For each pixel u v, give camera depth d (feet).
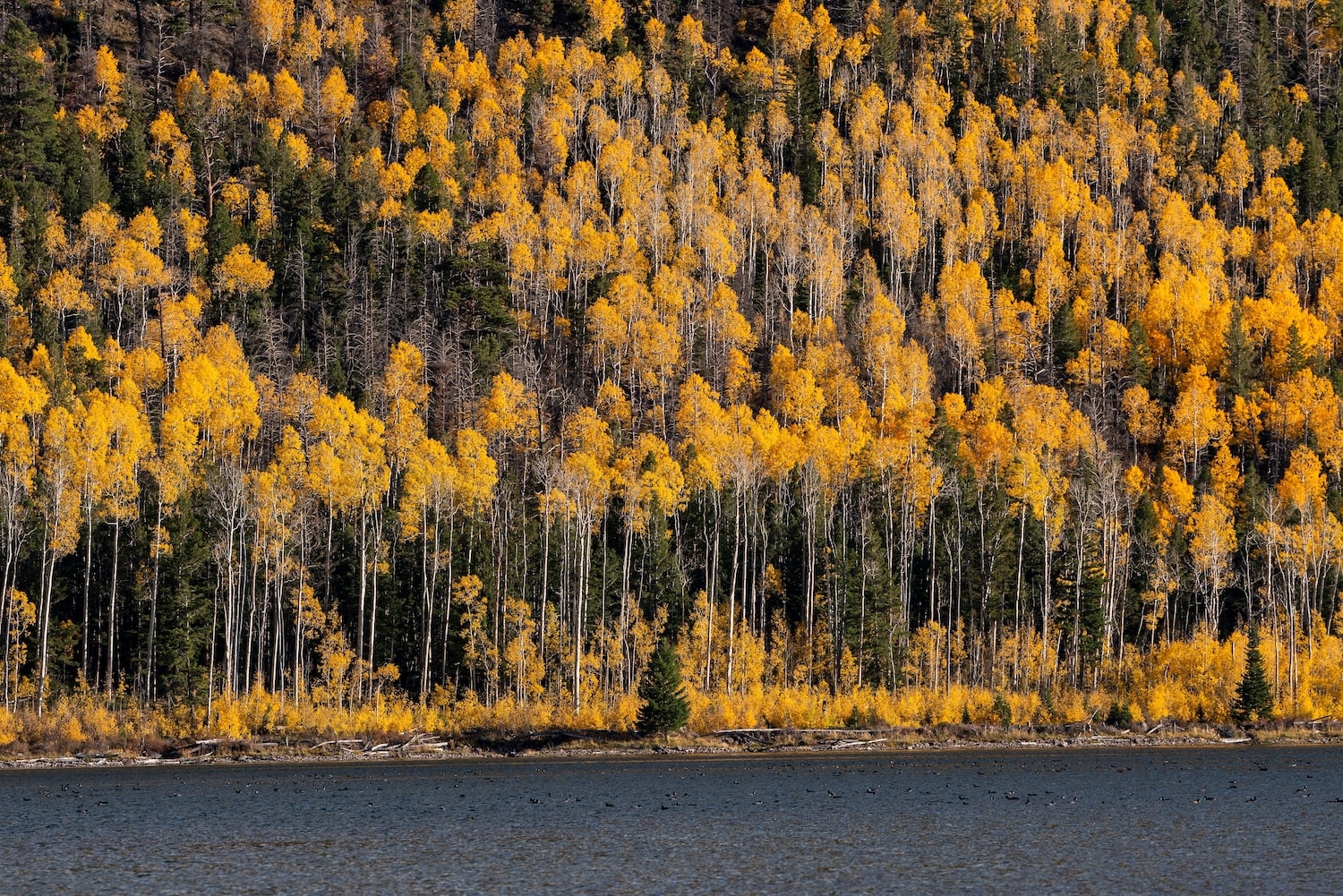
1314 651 430.61
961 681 435.53
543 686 418.31
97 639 426.51
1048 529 460.55
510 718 358.84
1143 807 203.31
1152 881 143.84
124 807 212.43
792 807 205.26
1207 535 461.37
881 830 180.75
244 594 427.74
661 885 143.74
